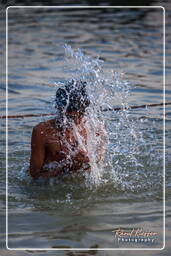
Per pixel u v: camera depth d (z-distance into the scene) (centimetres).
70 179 1495
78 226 1212
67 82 1502
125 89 2406
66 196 1409
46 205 1348
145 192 1439
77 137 1471
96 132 1524
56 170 1480
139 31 4109
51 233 1177
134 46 3581
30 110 2333
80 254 1083
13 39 3881
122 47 3550
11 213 1294
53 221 1242
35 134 1462
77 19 4712
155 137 1934
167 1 5603
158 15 4831
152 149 1805
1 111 2325
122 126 2030
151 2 5562
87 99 1470
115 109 2028
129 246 1113
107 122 2022
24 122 2158
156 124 2088
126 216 1268
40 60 3228
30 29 4247
